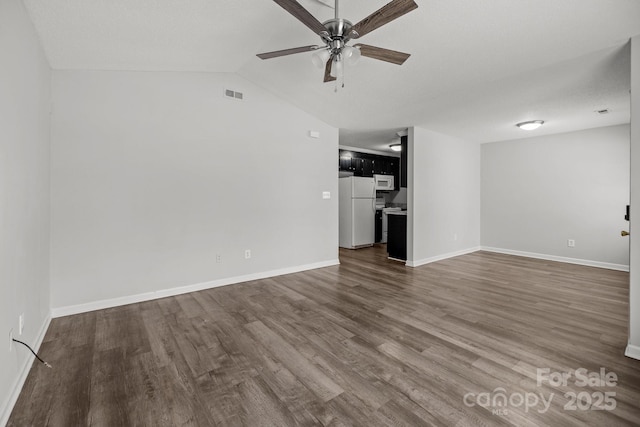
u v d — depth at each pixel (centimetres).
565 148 500
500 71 277
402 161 499
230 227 367
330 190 470
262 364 193
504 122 441
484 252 591
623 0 179
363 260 519
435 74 292
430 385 171
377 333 237
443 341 223
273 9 221
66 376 180
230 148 364
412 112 400
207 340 225
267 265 401
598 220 467
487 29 220
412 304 301
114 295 296
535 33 219
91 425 142
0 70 148
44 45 230
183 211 333
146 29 230
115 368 189
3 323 150
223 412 151
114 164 294
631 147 203
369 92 345
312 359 199
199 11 216
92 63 270
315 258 454
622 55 240
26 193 193
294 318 266
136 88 304
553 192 515
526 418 145
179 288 332
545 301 309
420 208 481
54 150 265
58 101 267
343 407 154
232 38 264
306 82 347
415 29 227
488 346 215
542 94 327
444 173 526
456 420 144
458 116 414
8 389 154
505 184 577
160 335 233
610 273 425
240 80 369
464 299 316
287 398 161
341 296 326
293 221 426
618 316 269
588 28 207
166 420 145
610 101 345
